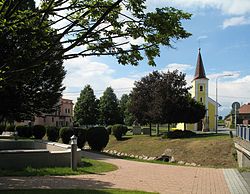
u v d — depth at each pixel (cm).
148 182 1250
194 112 4559
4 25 562
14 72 567
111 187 1119
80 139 3100
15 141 2703
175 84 4397
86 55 568
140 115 4928
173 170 1641
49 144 2267
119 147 4219
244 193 1068
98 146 2997
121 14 563
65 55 558
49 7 553
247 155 1845
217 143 3191
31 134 4303
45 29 586
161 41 570
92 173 1453
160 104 4341
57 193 965
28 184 1144
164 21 536
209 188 1150
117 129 4644
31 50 575
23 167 1498
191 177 1402
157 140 4100
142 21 552
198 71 7550
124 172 1525
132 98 4988
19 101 2992
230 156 2834
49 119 8906
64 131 3105
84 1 584
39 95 3150
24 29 575
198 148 3225
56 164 1585
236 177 1420
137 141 4284
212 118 7412
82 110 8431
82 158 2114
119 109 8825
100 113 8588
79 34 579
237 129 3148
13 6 575
